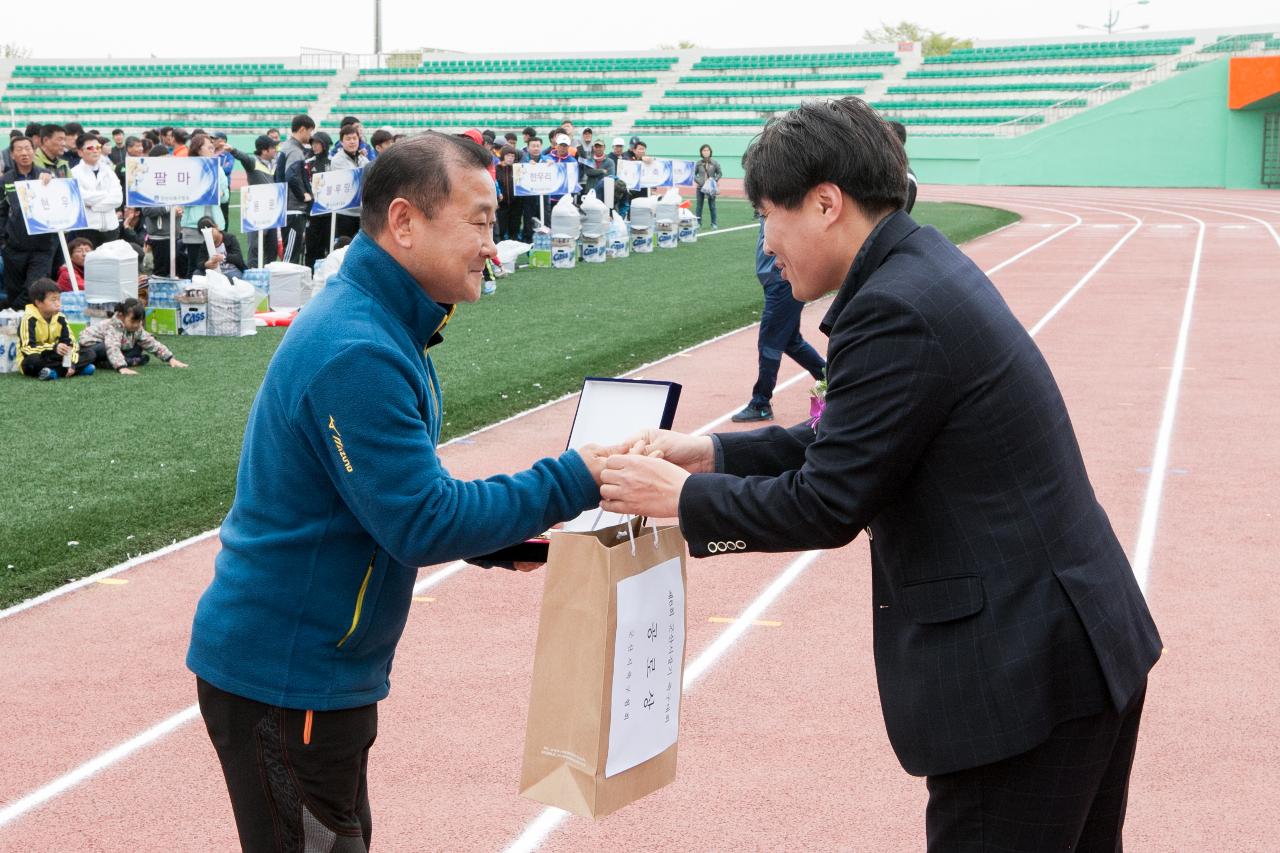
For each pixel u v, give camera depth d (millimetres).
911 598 2209
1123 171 47219
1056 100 50344
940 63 55531
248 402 9539
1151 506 6941
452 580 5906
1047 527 2148
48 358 10398
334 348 2229
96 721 4391
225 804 3826
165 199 12820
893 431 2113
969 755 2135
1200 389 10211
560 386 10398
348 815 2445
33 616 5344
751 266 20172
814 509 2168
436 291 2410
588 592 2293
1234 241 24625
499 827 3695
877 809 3766
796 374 11266
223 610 2352
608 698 2305
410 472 2221
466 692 4648
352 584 2332
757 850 3547
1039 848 2189
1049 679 2121
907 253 2211
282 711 2326
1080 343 12633
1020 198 40031
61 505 6820
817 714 4426
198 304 12664
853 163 2225
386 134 15359
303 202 15797
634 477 2328
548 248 19922
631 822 3717
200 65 59594
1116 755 2381
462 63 59781
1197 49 51531
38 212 11891
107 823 3707
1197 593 5598
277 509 2311
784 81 54969
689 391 10445
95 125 56312
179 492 7113
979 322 2135
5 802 3822
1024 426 2141
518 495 2316
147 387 10102
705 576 5938
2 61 59438
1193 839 3584
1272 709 4430
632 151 26516
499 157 19875
